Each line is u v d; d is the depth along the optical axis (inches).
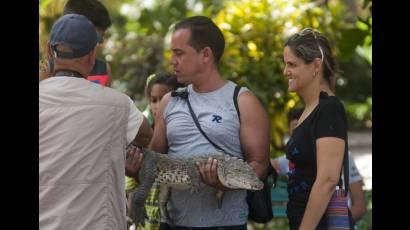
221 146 229.8
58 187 195.6
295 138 224.5
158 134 243.6
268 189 240.5
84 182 196.5
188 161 224.7
